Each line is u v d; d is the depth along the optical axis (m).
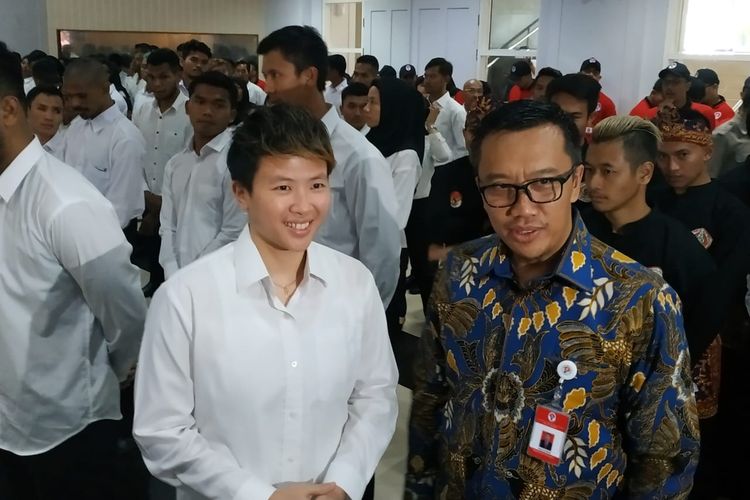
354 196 2.13
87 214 1.49
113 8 9.62
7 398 1.55
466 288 1.17
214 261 1.17
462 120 5.25
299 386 1.18
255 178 1.11
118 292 1.57
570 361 1.05
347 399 1.28
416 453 1.31
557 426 1.05
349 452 1.24
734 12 6.29
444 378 1.27
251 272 1.15
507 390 1.09
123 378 1.73
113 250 1.54
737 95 6.39
